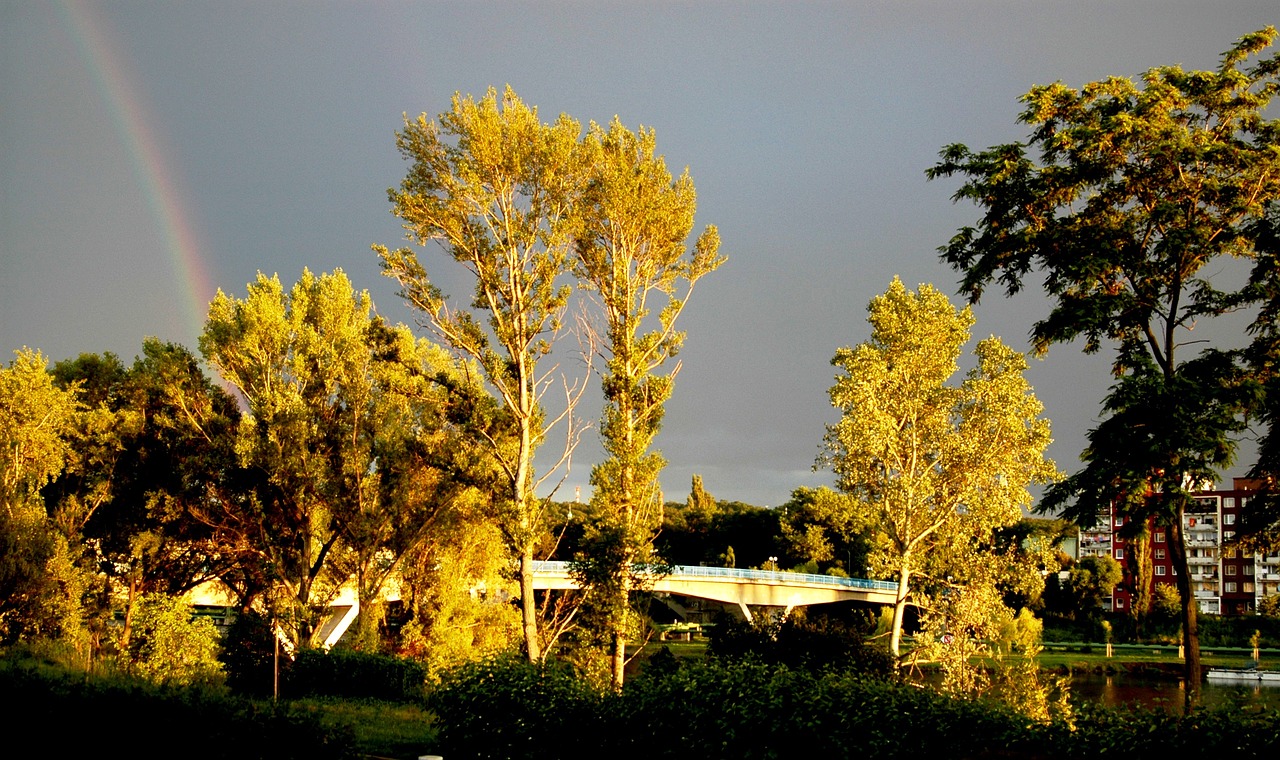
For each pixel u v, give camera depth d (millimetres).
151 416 54094
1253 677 71625
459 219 33000
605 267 33625
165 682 18531
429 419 42500
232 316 48438
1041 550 38875
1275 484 19719
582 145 33906
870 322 42250
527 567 31719
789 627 31969
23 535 38906
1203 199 20156
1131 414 19094
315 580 48156
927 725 12930
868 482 41250
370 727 24203
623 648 30750
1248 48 20531
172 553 54031
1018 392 38938
